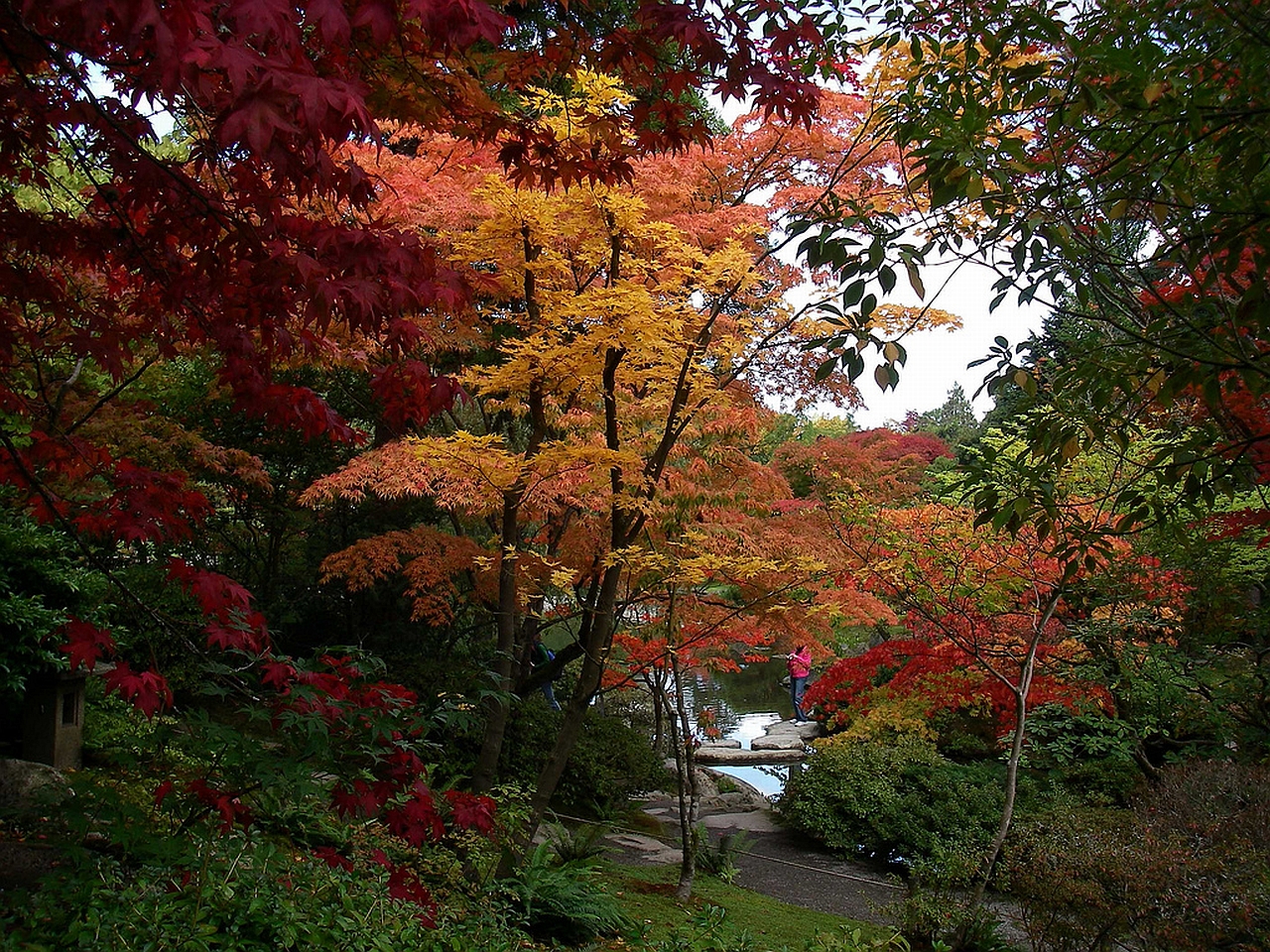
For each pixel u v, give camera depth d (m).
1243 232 2.73
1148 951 5.32
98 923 2.93
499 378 6.13
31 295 3.87
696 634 7.92
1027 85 3.03
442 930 3.99
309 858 4.38
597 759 9.89
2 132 3.26
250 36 2.30
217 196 3.32
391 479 7.38
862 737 11.12
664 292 6.21
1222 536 7.09
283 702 3.31
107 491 6.61
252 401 3.66
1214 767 6.93
